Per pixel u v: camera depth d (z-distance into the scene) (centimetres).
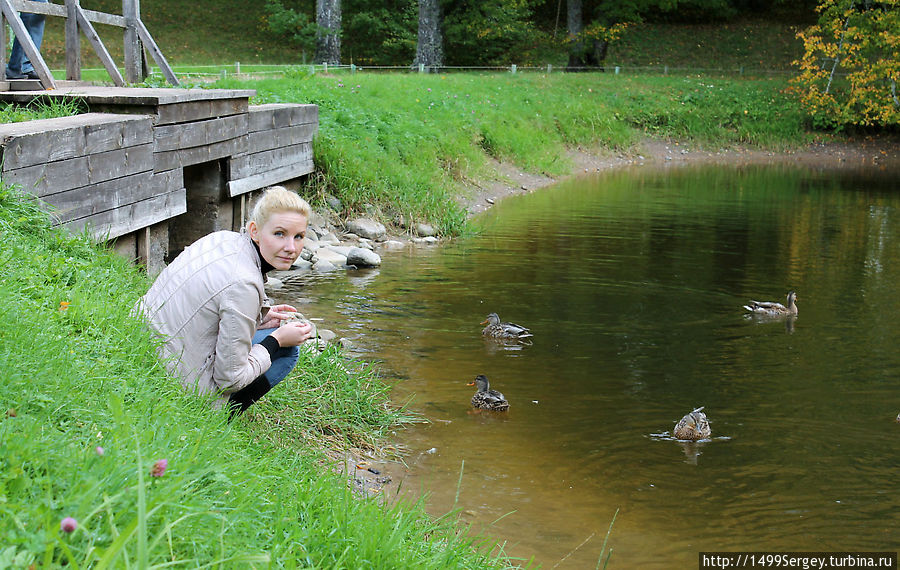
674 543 527
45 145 739
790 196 2134
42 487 296
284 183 1435
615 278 1237
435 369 831
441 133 2056
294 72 2419
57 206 763
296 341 522
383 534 372
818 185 2370
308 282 1163
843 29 3262
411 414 714
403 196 1580
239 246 497
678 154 3050
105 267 699
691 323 1018
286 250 496
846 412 746
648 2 3775
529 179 2286
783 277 1263
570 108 2928
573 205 1927
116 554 234
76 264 633
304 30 3406
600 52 3825
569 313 1049
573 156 2736
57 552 262
